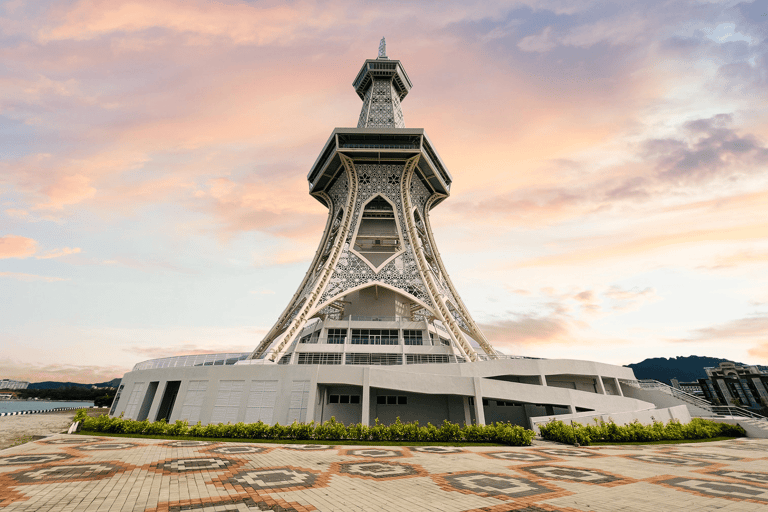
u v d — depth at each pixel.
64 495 11.15
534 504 11.00
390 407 33.84
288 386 31.09
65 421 47.41
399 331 43.34
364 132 51.31
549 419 30.62
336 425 26.48
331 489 12.45
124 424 29.11
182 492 11.70
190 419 31.69
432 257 54.94
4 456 18.14
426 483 13.54
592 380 39.41
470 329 47.75
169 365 41.56
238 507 10.30
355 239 50.00
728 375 68.31
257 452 20.36
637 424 28.92
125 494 11.38
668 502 11.30
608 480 14.34
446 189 59.44
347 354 39.94
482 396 30.42
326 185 60.25
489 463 17.91
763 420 36.38
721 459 20.06
